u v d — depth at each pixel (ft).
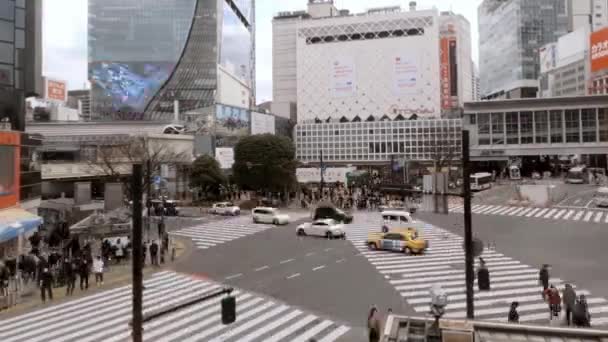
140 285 24.81
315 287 65.57
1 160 79.05
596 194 161.27
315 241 102.06
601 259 78.33
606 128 244.42
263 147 176.24
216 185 187.93
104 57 328.08
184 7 330.75
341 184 214.90
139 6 329.31
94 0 328.08
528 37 429.38
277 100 448.65
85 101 468.34
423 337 28.19
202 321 51.70
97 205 106.73
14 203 82.58
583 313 46.93
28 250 85.97
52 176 156.66
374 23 373.61
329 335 47.14
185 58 331.16
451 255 85.56
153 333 48.08
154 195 168.04
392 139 353.31
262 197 190.70
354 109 379.96
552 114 254.06
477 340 27.71
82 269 66.59
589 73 354.95
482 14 524.11
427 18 363.35
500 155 261.65
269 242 101.55
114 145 169.78
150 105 329.72
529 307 55.42
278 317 52.90
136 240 25.09
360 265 78.64
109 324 51.13
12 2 103.24
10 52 102.73
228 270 76.38
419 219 135.64
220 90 325.21
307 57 391.24
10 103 102.17
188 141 205.05
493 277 69.00
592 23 433.07
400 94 368.48
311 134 375.25
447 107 390.63
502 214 142.61
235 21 379.35
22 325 51.24
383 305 57.16
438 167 203.92
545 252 85.40
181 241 104.12
